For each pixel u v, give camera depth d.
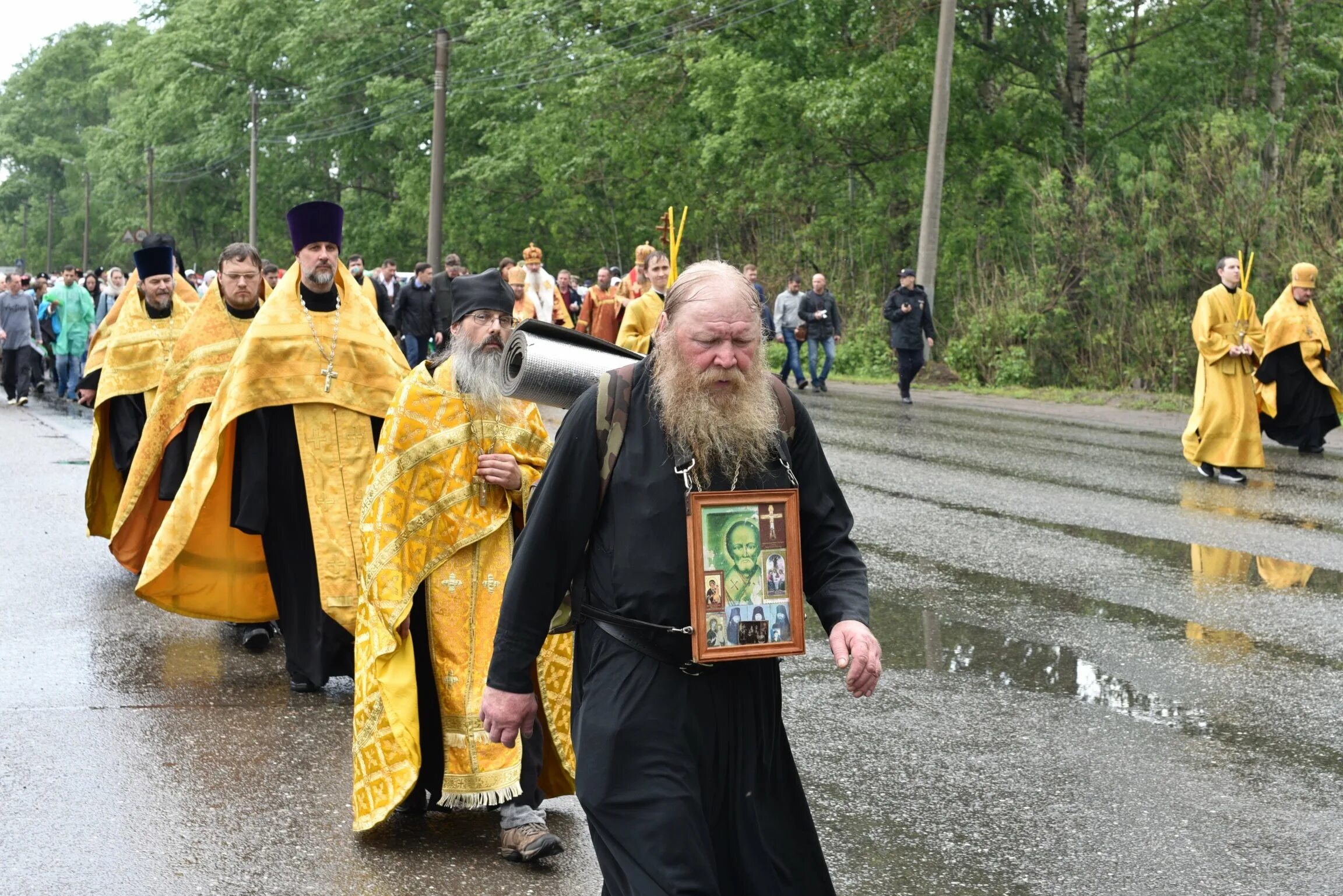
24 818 4.69
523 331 3.84
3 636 7.04
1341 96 27.30
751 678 3.12
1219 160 22.70
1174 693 6.39
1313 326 15.00
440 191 35.94
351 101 50.75
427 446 4.71
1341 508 11.48
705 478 3.06
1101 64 33.25
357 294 6.44
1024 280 24.53
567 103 41.78
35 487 11.68
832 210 32.75
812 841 3.22
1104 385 23.11
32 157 96.75
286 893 4.15
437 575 4.67
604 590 3.10
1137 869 4.47
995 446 15.19
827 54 31.86
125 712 5.86
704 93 34.09
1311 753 5.62
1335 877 4.44
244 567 6.70
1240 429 12.79
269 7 52.25
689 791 2.99
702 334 3.00
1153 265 23.19
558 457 3.13
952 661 6.85
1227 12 31.70
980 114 29.89
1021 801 5.04
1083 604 8.03
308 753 5.42
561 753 4.64
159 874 4.27
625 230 40.72
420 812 4.84
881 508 11.10
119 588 8.20
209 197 61.97
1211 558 9.36
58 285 21.45
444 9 47.47
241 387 6.09
